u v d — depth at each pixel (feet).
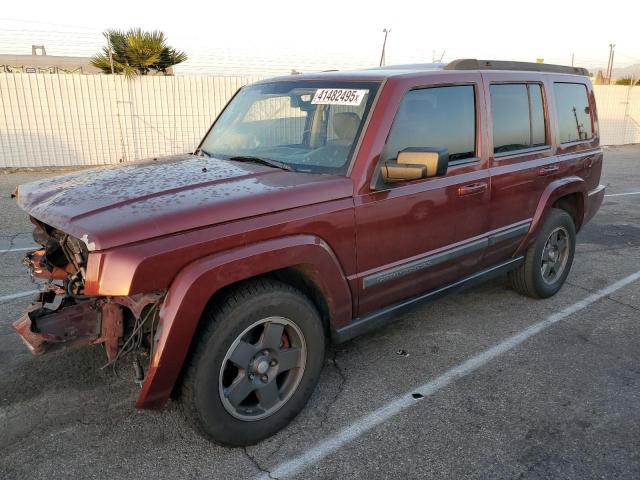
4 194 33.12
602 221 28.25
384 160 10.68
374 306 11.30
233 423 9.16
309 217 9.48
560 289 17.66
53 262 10.24
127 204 8.62
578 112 17.07
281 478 8.75
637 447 9.57
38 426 9.97
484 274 14.06
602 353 13.17
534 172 14.57
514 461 9.20
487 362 12.68
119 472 8.83
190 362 8.57
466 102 12.71
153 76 47.67
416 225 11.43
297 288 10.03
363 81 11.41
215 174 10.27
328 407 10.78
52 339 8.79
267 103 12.83
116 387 11.25
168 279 8.02
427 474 8.87
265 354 9.38
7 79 42.70
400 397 11.16
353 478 8.77
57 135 45.47
